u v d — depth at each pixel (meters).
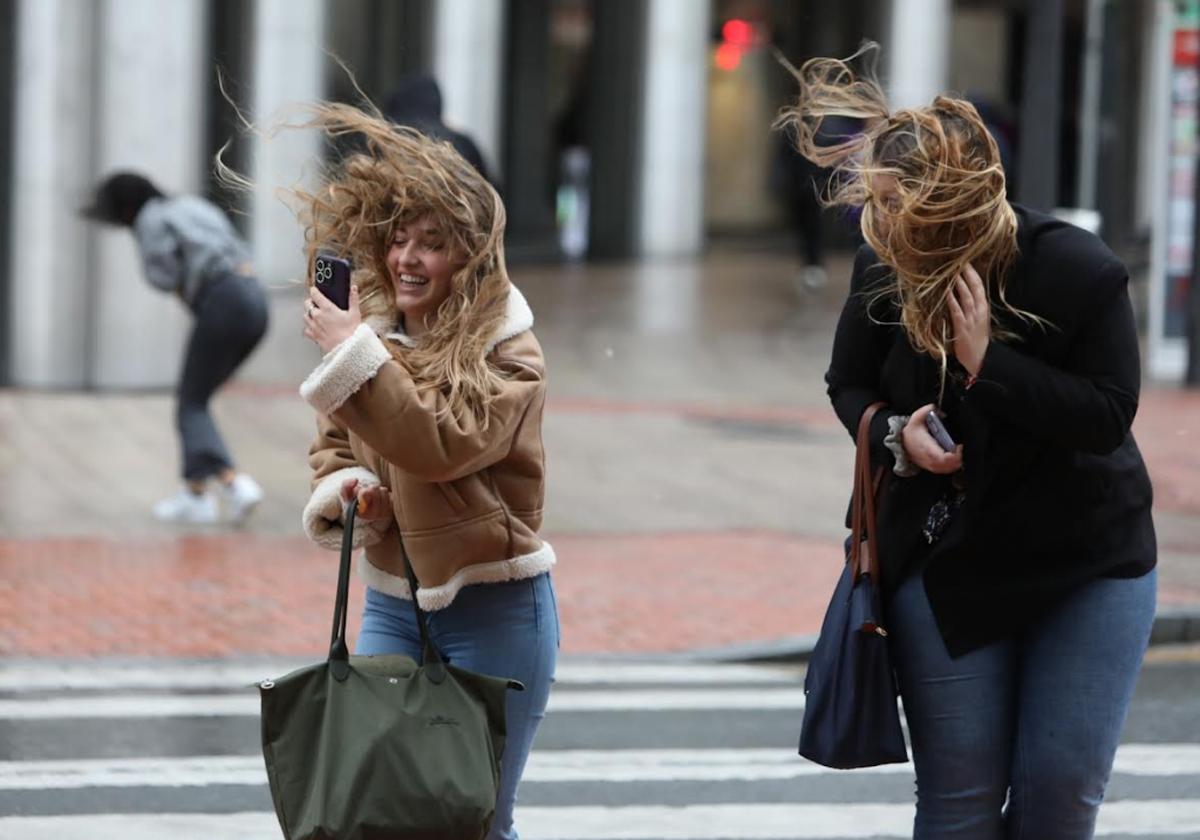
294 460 49.16
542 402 15.72
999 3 127.00
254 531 41.16
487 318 15.34
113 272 57.97
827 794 24.39
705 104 103.19
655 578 38.16
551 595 16.00
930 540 15.36
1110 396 14.74
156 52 57.47
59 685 29.30
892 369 15.56
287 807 13.98
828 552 41.25
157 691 29.08
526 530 15.69
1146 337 79.62
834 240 113.56
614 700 29.45
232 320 40.31
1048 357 14.97
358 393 14.81
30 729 26.70
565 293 87.50
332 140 17.47
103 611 33.94
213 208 40.72
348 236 15.84
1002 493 15.14
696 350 72.44
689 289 91.00
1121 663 15.19
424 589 15.59
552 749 26.42
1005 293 14.95
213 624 33.31
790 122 16.69
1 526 40.84
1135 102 114.81
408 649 16.00
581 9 107.38
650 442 54.06
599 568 38.94
